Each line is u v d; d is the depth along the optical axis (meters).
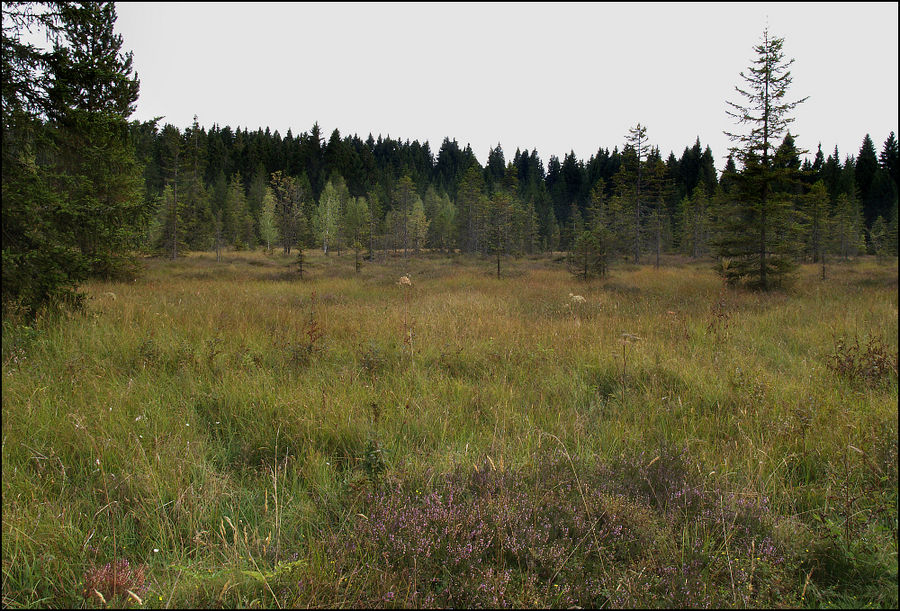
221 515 2.47
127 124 7.39
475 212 51.97
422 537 2.17
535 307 10.52
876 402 3.96
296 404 3.71
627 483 2.72
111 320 6.53
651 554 2.11
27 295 6.20
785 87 16.16
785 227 15.68
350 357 5.41
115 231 7.17
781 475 2.91
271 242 49.81
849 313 8.78
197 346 5.37
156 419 3.43
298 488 2.73
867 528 2.21
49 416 3.35
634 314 9.12
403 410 3.74
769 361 5.70
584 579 2.02
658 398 4.24
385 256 40.81
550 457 2.96
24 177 6.16
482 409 3.99
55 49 6.56
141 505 2.42
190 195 46.12
